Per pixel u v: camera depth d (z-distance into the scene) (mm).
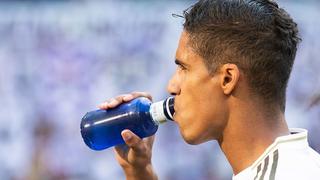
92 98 12562
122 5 12633
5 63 12586
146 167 5578
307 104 6754
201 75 4617
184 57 4676
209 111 4613
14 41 12625
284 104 4672
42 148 12523
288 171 4402
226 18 4586
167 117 5203
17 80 12586
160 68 12461
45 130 12539
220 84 4582
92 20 12633
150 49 12508
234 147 4648
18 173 12531
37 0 12695
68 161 12523
